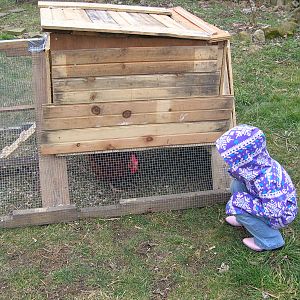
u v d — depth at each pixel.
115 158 2.13
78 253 1.80
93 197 2.12
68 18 1.96
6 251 1.81
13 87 2.25
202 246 1.84
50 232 1.91
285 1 6.02
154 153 2.18
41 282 1.67
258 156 1.70
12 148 2.31
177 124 2.01
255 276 1.67
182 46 1.90
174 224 1.96
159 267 1.73
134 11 2.36
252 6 5.05
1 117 2.32
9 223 1.91
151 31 1.81
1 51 2.07
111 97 1.91
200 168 2.18
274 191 1.71
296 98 3.09
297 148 2.54
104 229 1.92
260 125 2.77
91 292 1.62
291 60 3.87
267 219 1.74
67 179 2.01
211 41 1.90
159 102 1.96
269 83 3.37
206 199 2.06
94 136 1.96
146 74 1.91
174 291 1.63
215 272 1.71
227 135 1.70
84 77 1.86
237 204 1.76
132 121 1.97
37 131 1.99
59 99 1.88
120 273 1.70
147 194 2.13
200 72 1.95
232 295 1.61
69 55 1.82
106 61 1.86
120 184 2.19
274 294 1.61
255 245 1.80
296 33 4.59
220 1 6.48
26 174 2.25
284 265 1.73
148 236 1.89
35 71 1.98
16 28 5.05
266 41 4.41
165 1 6.59
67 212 1.95
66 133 1.94
